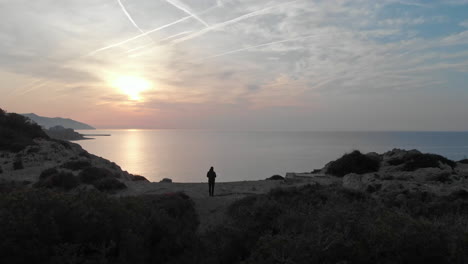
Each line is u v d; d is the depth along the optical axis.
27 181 22.89
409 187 17.69
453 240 6.16
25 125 46.06
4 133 38.97
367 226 6.75
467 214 11.79
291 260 5.75
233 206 14.84
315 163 110.19
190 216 13.84
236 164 106.44
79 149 42.84
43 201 6.64
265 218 10.88
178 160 116.62
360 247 6.00
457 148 193.00
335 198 13.89
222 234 9.04
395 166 27.03
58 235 6.07
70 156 36.78
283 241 6.21
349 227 6.75
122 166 94.62
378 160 29.17
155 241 8.56
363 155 28.39
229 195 19.88
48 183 20.09
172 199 15.32
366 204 12.72
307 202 13.54
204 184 25.48
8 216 5.69
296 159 124.00
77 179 21.92
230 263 8.21
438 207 12.84
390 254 5.90
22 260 5.34
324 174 28.17
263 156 137.88
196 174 82.19
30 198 6.61
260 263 6.12
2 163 30.45
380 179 22.14
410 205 13.55
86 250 6.41
